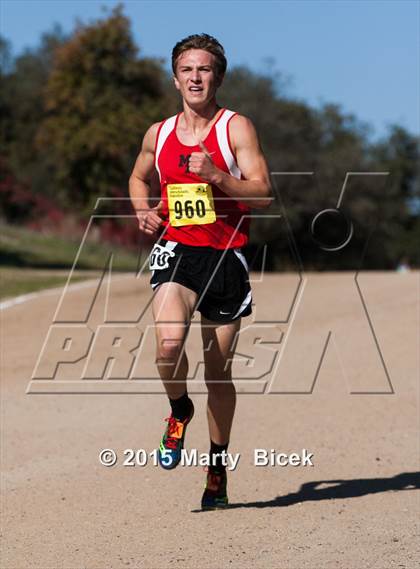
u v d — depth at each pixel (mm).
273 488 16125
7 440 19203
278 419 20719
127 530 13906
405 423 20219
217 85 13430
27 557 12805
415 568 11742
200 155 12680
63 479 16656
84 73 92438
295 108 121250
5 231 81500
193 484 16344
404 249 139250
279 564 12117
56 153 94688
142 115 91188
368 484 16203
